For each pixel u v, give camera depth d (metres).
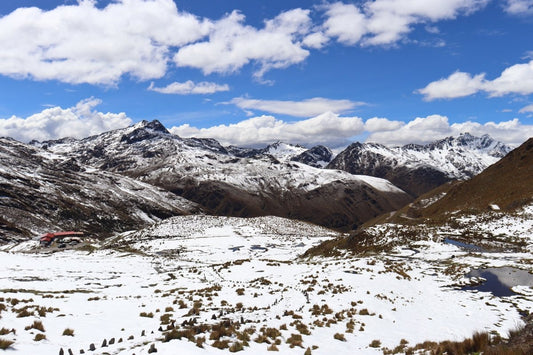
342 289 32.47
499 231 67.81
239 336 17.31
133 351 14.27
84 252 107.06
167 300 30.83
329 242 80.75
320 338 19.05
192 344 15.14
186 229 144.50
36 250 118.38
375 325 23.20
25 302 26.56
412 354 16.22
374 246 67.25
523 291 34.22
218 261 86.19
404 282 38.25
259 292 33.84
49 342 15.88
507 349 12.98
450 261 52.06
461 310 29.11
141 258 87.00
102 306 27.45
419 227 74.50
